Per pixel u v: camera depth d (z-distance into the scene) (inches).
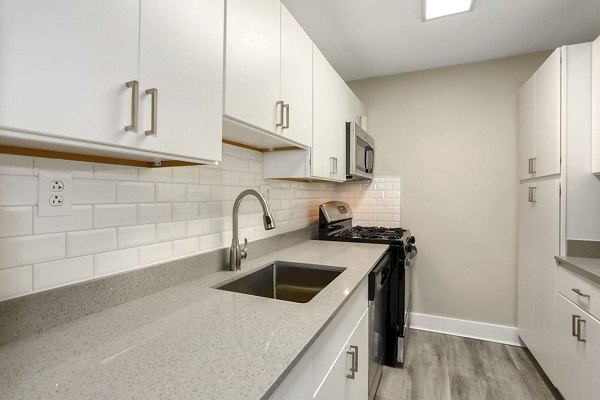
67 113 22.5
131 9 27.2
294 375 29.1
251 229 67.0
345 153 89.7
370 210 119.0
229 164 59.8
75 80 23.0
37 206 31.2
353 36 88.7
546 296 76.0
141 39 28.1
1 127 19.5
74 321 33.6
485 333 103.0
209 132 36.3
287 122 54.0
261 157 70.7
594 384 55.3
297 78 59.6
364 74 115.6
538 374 81.5
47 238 32.0
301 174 67.6
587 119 68.3
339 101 84.6
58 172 32.9
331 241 91.7
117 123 26.0
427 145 111.7
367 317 58.5
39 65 21.0
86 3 23.7
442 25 82.9
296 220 88.7
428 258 111.1
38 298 30.8
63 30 22.3
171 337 30.3
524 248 92.0
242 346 28.6
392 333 84.4
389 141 116.6
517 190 100.7
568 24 81.8
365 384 57.2
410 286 105.5
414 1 73.2
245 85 43.3
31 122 20.6
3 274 28.9
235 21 41.3
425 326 110.3
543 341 77.4
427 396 72.3
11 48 19.6
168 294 43.0
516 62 100.8
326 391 37.4
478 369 84.0
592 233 68.0
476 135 105.5
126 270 40.1
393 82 116.1
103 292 36.8
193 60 34.0
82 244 35.2
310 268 62.4
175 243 47.7
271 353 27.3
